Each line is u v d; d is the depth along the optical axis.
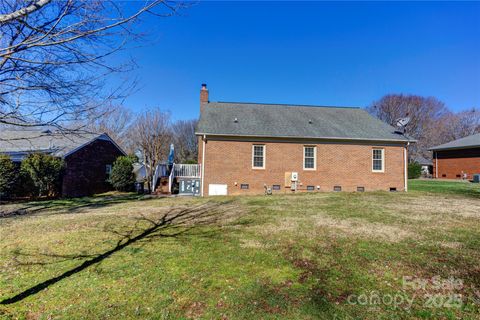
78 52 2.69
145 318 2.88
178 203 11.51
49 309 3.06
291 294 3.33
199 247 5.14
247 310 2.99
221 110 17.67
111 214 8.85
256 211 9.11
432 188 17.19
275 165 15.32
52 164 14.38
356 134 16.14
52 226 7.09
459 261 4.32
